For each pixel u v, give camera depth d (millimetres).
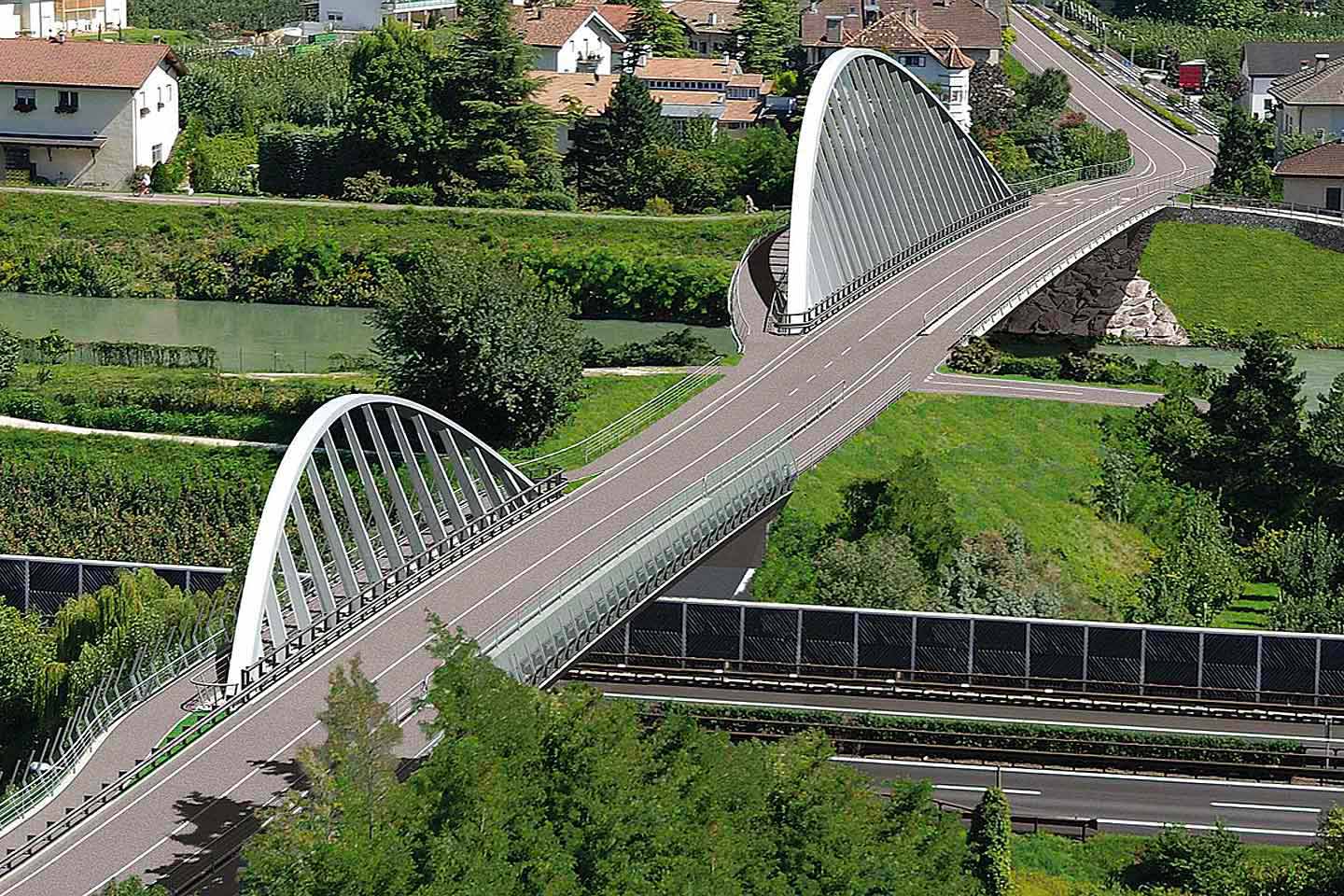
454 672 71250
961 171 171875
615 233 180750
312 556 89188
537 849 64625
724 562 112312
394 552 94188
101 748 82000
